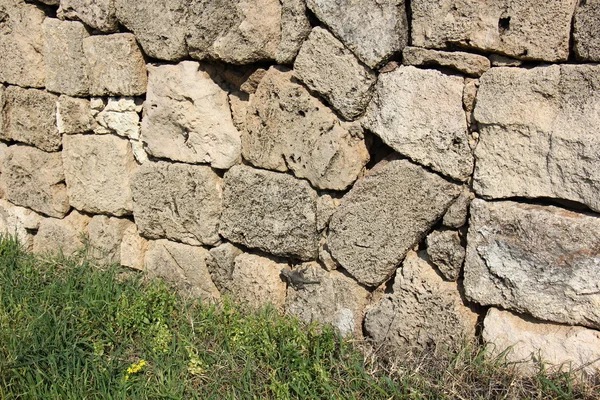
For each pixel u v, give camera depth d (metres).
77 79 4.38
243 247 4.04
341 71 3.34
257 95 3.67
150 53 3.98
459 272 3.28
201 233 4.03
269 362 3.40
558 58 2.87
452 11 3.04
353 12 3.24
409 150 3.25
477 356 3.17
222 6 3.61
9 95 4.86
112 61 4.15
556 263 2.97
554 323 3.08
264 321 3.59
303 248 3.69
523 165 3.00
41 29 4.56
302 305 3.76
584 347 2.98
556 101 2.88
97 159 4.46
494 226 3.09
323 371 3.14
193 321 3.78
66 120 4.54
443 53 3.10
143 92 4.14
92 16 4.17
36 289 4.26
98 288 4.07
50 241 4.94
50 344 3.60
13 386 3.38
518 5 2.89
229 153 3.83
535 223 2.99
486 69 3.04
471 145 3.14
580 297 2.96
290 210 3.67
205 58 3.78
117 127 4.34
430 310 3.34
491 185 3.09
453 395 3.02
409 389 3.08
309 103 3.48
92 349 3.64
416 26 3.16
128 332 3.71
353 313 3.59
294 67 3.48
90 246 4.71
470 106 3.11
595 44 2.75
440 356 3.27
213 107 3.82
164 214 4.18
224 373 3.40
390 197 3.34
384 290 3.57
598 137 2.79
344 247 3.54
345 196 3.48
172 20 3.77
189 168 3.99
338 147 3.42
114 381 3.40
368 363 3.34
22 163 4.91
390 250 3.41
